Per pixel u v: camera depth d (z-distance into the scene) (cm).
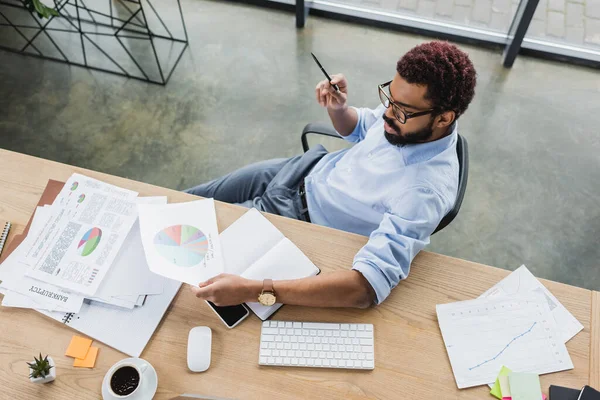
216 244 122
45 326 114
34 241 123
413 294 119
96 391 106
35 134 244
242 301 114
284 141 246
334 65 271
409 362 111
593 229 221
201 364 108
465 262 124
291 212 155
